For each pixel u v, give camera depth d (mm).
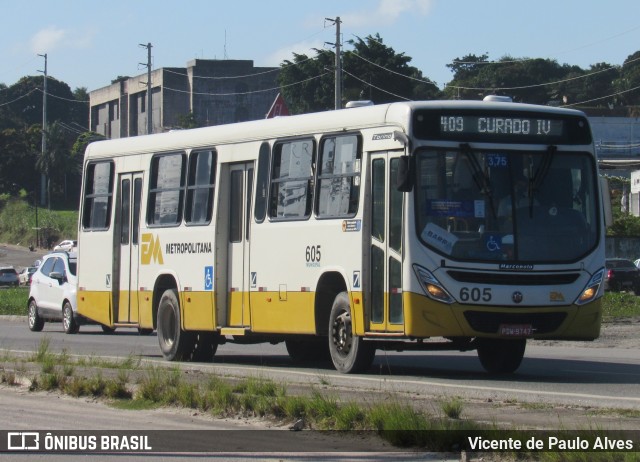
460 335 15508
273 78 119375
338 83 57750
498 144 16016
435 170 15734
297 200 18031
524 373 17578
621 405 12398
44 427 12367
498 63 116438
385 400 12375
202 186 20266
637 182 80062
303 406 12195
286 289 18125
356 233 16609
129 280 22297
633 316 35156
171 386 14312
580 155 16438
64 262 34125
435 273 15484
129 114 128250
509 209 15883
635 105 117688
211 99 118188
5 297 57125
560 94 115938
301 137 18109
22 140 138500
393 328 15906
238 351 24734
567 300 15898
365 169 16516
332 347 17266
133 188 22406
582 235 16172
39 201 138375
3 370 17312
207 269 19875
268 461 10078
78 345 26750
